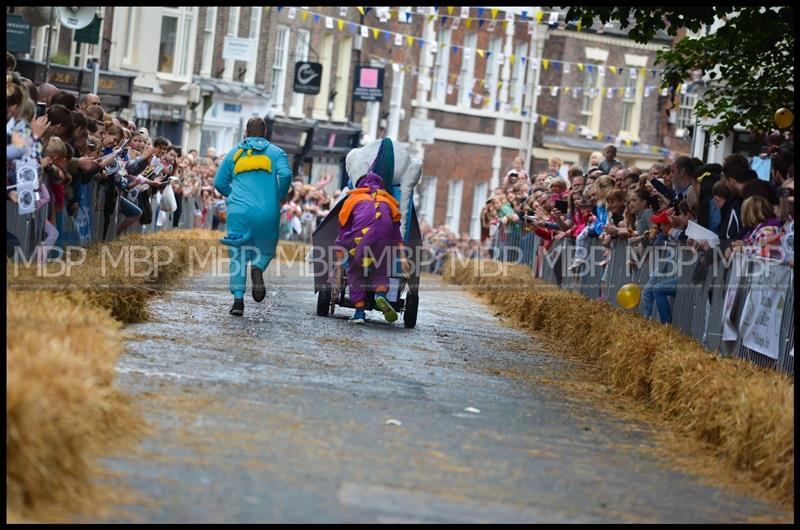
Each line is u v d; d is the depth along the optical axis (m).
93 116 36.22
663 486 17.52
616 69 88.31
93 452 15.48
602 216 41.50
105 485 14.45
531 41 122.75
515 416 21.92
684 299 31.84
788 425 17.88
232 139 94.81
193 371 22.45
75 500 13.73
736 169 29.19
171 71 84.88
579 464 18.33
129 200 41.97
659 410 23.80
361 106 110.94
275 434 17.95
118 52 77.62
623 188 40.22
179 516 13.59
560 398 24.62
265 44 96.69
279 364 24.67
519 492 16.17
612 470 18.17
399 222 33.94
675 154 119.81
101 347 18.66
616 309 34.66
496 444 19.09
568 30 122.12
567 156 125.25
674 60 37.22
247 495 14.65
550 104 124.00
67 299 23.52
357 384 23.34
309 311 36.16
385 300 33.47
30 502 13.30
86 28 51.41
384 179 34.50
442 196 118.94
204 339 26.88
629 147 126.44
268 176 32.16
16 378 13.97
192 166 64.06
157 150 43.41
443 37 116.56
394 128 113.62
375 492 15.32
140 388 20.08
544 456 18.61
